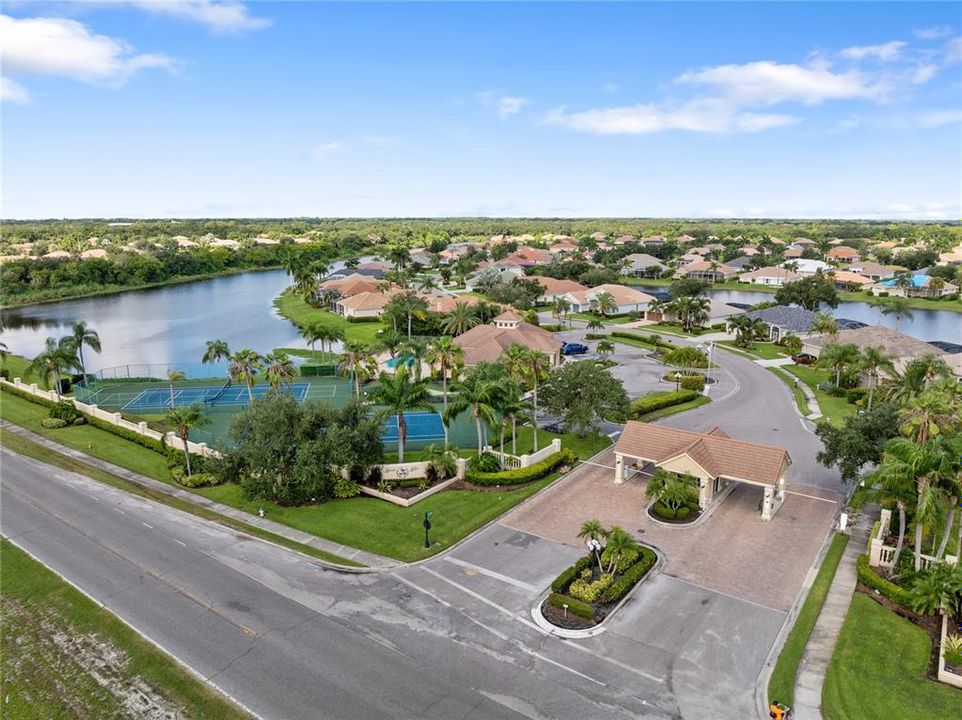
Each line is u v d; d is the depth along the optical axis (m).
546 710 25.94
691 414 67.19
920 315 140.75
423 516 43.66
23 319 141.00
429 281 147.25
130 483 50.34
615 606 32.97
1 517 44.09
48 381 73.50
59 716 26.12
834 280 178.75
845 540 39.91
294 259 174.50
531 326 92.94
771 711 25.31
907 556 36.25
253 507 45.78
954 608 30.80
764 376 83.88
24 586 35.56
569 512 44.28
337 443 46.03
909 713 25.66
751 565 37.09
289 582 35.91
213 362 94.50
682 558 37.91
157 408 70.75
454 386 51.56
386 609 33.19
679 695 26.83
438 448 55.97
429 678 27.88
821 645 30.05
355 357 69.25
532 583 35.50
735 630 31.16
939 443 31.78
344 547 39.91
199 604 33.72
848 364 74.62
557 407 55.91
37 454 56.50
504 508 44.66
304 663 28.92
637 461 53.19
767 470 42.81
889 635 30.50
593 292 135.62
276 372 66.81
